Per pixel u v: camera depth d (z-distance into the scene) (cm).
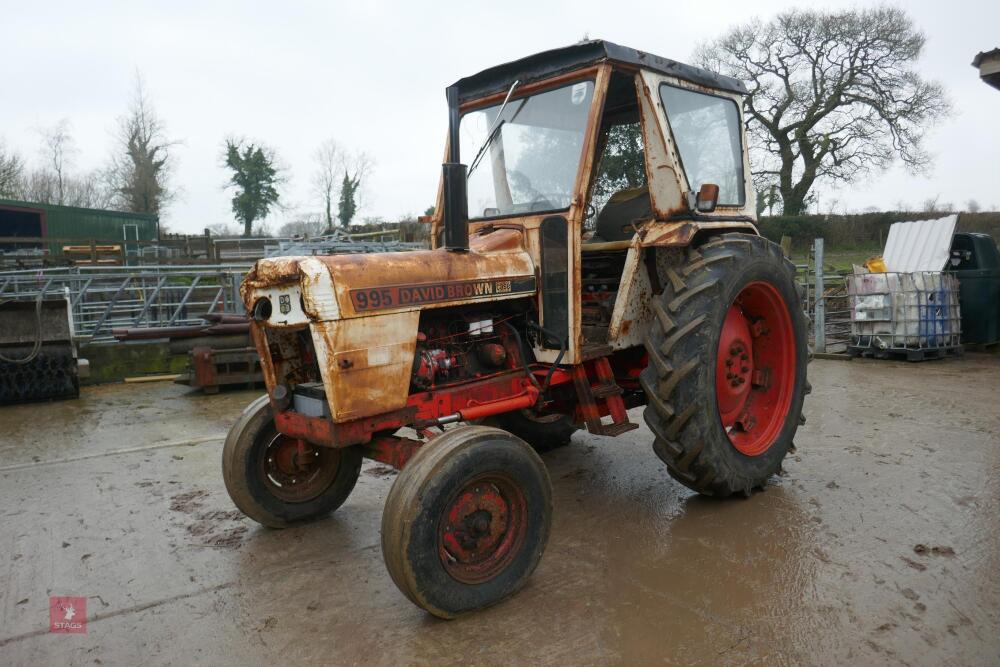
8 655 253
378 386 286
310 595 293
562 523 361
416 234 1873
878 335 794
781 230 2402
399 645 253
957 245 856
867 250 2334
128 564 326
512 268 335
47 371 698
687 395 338
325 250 1117
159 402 701
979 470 412
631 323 367
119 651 254
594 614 269
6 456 507
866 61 2594
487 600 273
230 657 249
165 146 4553
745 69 2741
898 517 348
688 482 362
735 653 240
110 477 456
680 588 287
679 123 375
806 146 2673
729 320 386
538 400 357
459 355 331
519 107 365
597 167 444
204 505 403
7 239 1906
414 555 254
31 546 348
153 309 1123
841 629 251
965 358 798
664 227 357
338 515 386
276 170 4522
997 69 762
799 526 343
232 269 950
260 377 750
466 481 266
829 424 524
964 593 273
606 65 331
